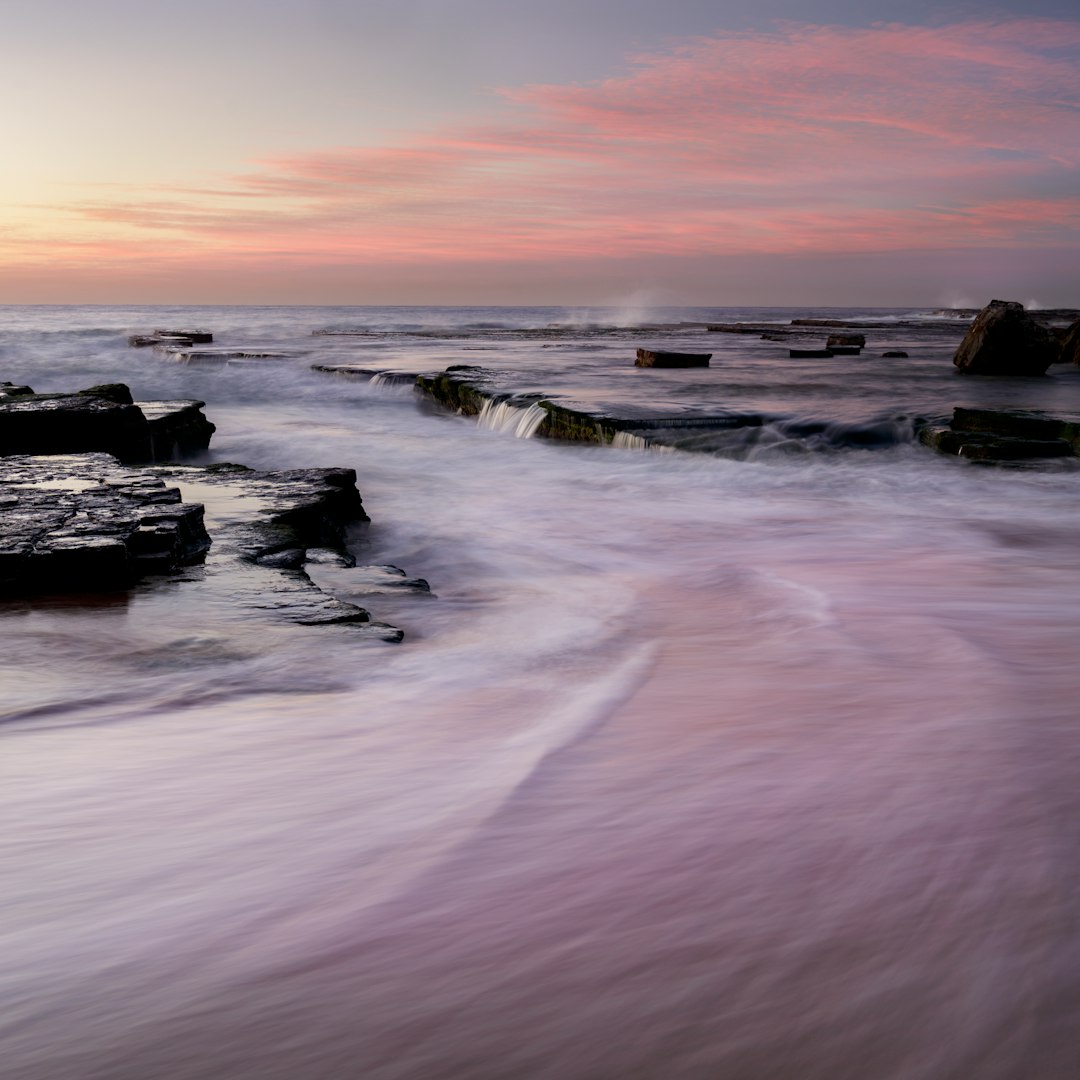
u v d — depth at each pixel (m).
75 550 6.46
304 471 11.16
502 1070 1.70
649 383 27.28
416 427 23.03
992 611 6.76
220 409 27.41
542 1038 1.79
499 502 13.58
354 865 2.57
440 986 1.97
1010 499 13.34
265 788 3.27
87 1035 1.82
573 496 14.06
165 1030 1.83
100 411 12.28
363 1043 1.78
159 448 13.84
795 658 5.34
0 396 14.42
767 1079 1.67
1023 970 1.98
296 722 4.21
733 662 5.34
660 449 17.08
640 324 107.94
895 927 2.16
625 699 4.54
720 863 2.52
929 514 12.42
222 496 9.69
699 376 30.11
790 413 19.52
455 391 26.34
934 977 1.96
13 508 7.66
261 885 2.46
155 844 2.75
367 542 10.70
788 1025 1.81
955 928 2.15
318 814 2.98
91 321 124.75
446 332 75.62
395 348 50.66
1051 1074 1.67
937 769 3.23
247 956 2.10
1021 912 2.22
